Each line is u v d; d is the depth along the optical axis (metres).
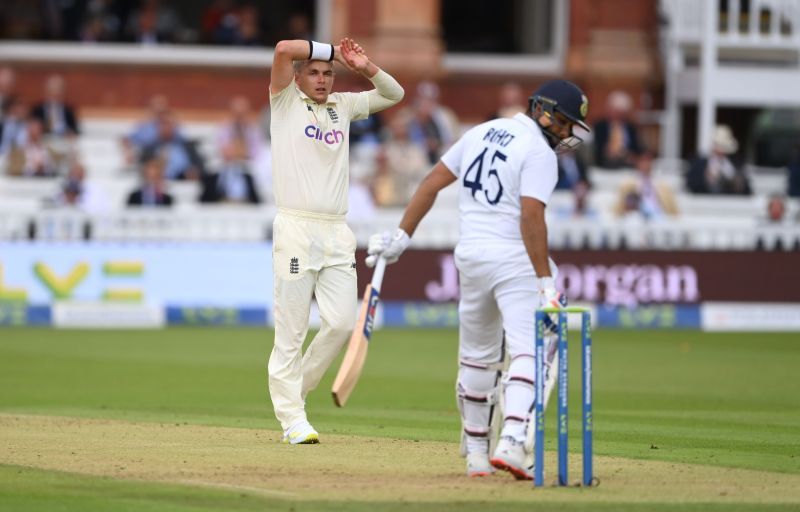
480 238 24.77
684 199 75.44
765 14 83.44
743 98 80.94
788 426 35.34
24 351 54.50
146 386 44.19
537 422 23.81
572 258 66.56
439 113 74.19
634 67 82.38
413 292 66.31
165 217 66.88
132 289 65.25
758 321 67.62
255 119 80.88
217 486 23.97
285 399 29.73
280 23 87.81
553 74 83.50
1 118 73.06
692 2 83.19
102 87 80.88
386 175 70.31
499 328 25.33
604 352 56.38
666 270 67.19
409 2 79.81
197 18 89.38
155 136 73.44
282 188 29.61
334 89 79.25
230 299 65.88
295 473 25.42
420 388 44.56
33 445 29.05
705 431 33.94
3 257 64.50
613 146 76.88
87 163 73.62
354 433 32.22
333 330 29.86
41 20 83.62
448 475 25.31
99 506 22.33
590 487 24.06
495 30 87.56
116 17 83.50
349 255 30.02
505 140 24.80
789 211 76.19
